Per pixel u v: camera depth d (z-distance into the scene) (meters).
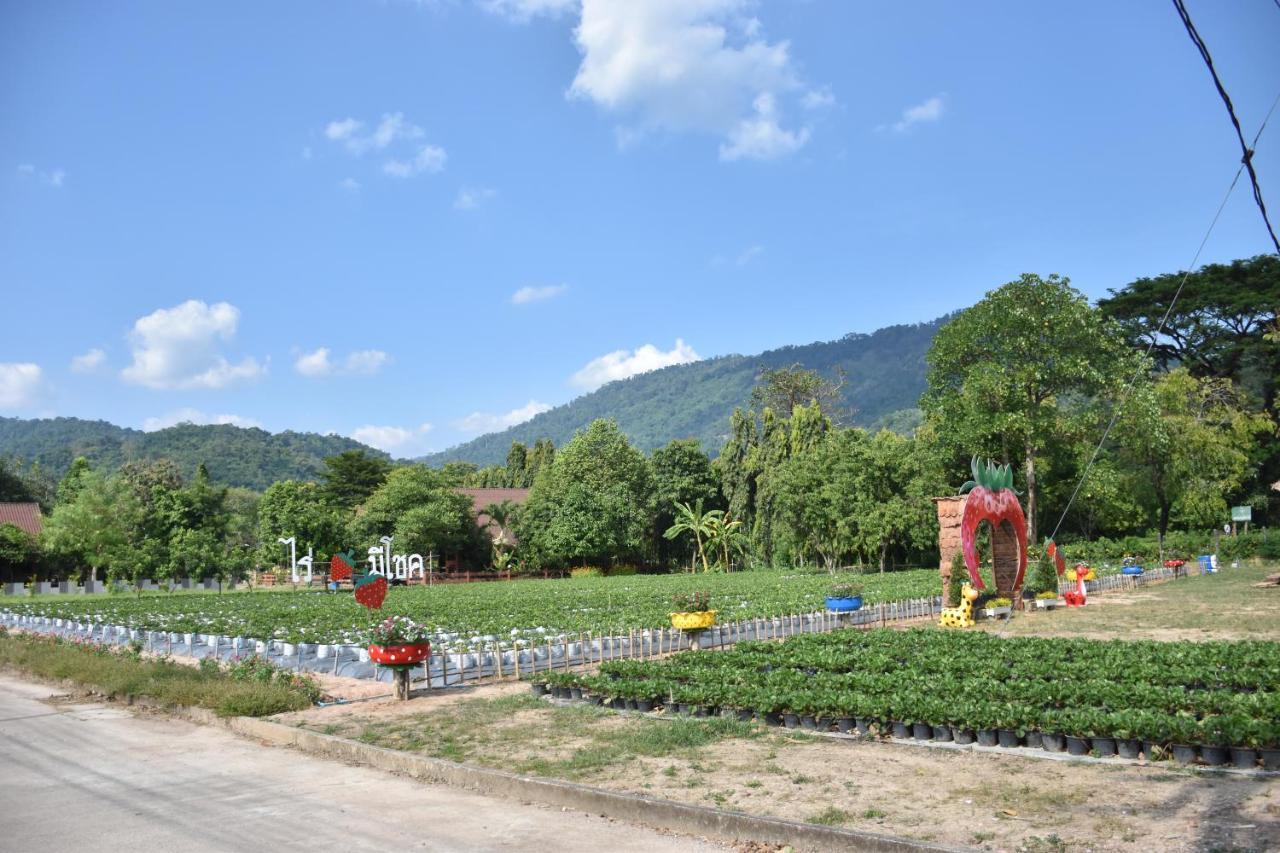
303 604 42.81
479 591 53.69
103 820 9.44
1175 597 33.03
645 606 34.50
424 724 13.88
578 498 72.50
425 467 78.25
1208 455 49.72
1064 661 16.36
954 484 53.22
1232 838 7.41
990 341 43.75
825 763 10.66
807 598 35.28
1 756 12.93
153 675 17.98
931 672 16.17
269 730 14.02
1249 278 59.59
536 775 10.42
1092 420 42.53
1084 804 8.64
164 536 66.44
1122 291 63.28
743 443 80.06
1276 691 13.05
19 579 66.06
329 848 8.33
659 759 11.02
